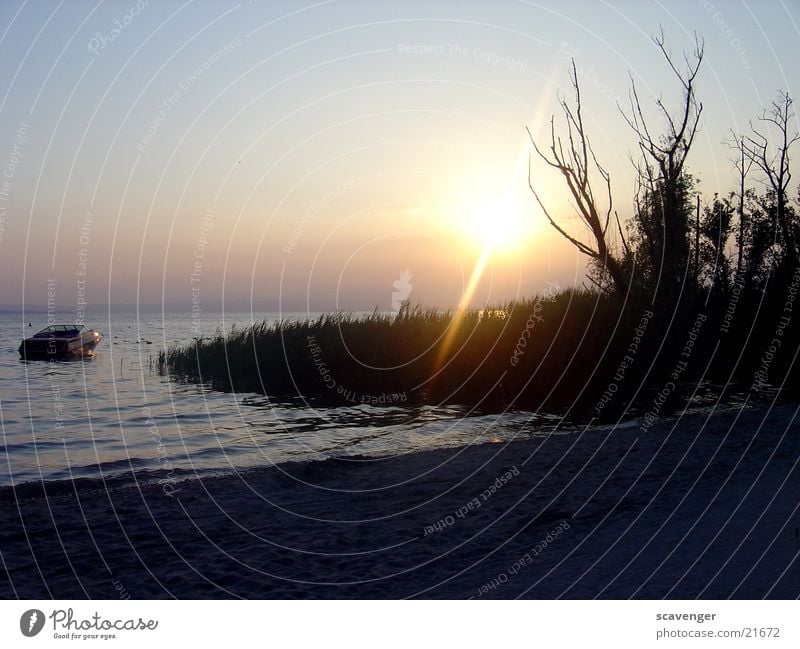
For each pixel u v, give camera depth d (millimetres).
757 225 24562
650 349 19891
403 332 22250
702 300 21531
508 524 7832
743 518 6797
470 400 19141
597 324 20219
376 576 6480
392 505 8836
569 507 8234
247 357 23703
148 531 7848
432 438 13844
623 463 10070
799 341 20484
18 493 9516
